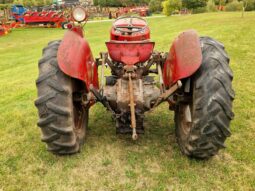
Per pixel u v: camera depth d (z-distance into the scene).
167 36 15.27
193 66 3.19
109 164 3.68
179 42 3.57
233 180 3.35
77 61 3.37
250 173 3.47
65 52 3.33
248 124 4.68
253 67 7.95
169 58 3.92
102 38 19.02
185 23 23.62
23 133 4.59
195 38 3.40
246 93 5.99
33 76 9.04
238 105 5.39
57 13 30.80
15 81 8.36
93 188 3.29
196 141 3.28
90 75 3.83
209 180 3.35
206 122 3.13
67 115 3.29
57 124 3.31
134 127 3.36
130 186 3.29
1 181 3.45
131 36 4.23
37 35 25.06
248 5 39.00
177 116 3.98
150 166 3.62
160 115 5.00
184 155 3.77
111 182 3.37
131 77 3.77
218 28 16.81
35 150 4.04
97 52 11.94
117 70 4.41
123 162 3.71
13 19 33.69
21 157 3.90
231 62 8.46
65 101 3.28
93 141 4.20
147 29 4.42
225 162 3.66
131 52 4.01
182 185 3.28
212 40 3.53
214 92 3.11
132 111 3.42
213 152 3.40
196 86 3.19
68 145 3.47
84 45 3.71
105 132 4.47
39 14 30.97
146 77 4.62
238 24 18.48
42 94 3.26
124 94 3.68
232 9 40.72
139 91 3.69
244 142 4.12
